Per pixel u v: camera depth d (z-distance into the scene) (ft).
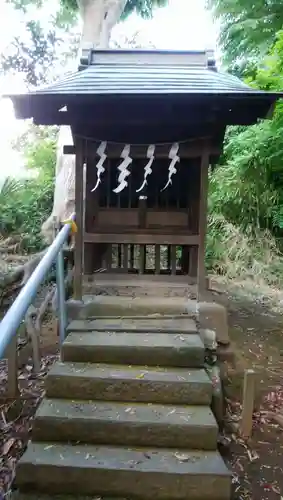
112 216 13.47
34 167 35.42
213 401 9.93
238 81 12.50
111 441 8.43
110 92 10.33
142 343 10.20
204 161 12.21
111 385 9.25
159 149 12.05
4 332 5.70
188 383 9.16
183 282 14.29
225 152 29.27
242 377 12.13
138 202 13.91
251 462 9.14
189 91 10.32
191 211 13.21
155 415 8.68
